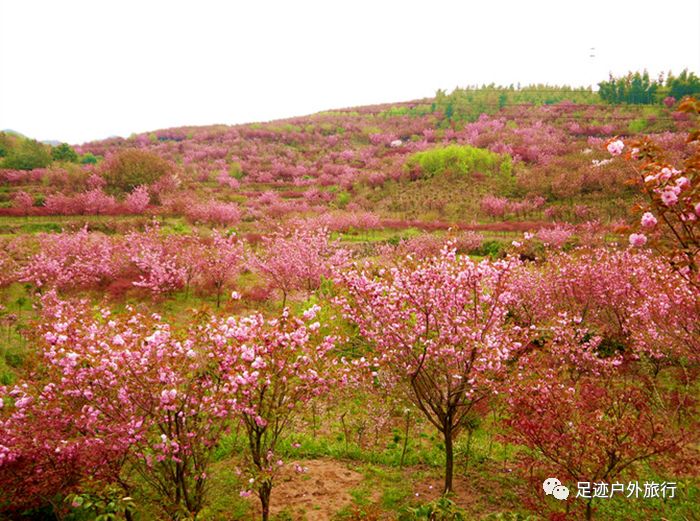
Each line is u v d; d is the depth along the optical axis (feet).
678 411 28.30
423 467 26.32
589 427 18.61
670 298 31.89
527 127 307.78
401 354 23.20
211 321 18.92
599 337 35.24
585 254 48.03
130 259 67.10
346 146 325.83
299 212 157.69
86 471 17.81
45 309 44.19
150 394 17.35
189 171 241.96
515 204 146.92
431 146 292.20
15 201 131.13
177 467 18.49
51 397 18.06
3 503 17.69
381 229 127.85
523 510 21.59
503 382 22.58
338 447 27.96
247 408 17.97
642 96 332.80
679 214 13.94
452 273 22.88
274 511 21.54
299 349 19.98
